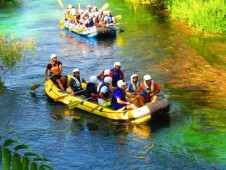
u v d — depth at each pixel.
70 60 21.73
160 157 10.58
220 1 27.47
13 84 17.66
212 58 21.00
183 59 21.11
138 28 29.61
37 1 45.47
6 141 1.89
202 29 27.61
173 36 26.44
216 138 11.63
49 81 16.45
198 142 11.41
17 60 19.08
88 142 11.73
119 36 27.41
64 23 30.33
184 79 17.78
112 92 13.94
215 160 10.27
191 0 30.33
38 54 22.77
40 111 14.46
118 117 13.21
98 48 24.27
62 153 11.00
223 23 26.78
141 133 12.27
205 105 14.43
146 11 36.59
